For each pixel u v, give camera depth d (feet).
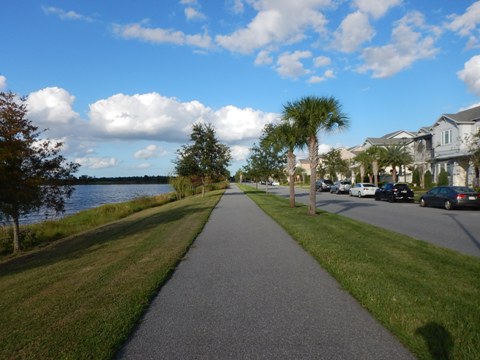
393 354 12.66
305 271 24.17
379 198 102.17
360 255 26.84
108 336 14.42
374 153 168.45
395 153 156.35
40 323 15.97
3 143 41.45
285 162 130.41
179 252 30.60
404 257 26.00
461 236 37.99
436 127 139.64
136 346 13.83
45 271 27.53
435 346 12.74
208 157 129.59
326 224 44.88
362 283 19.97
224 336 14.48
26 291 21.44
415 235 38.81
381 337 13.98
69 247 42.34
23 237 55.01
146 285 21.15
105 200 184.44
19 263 36.50
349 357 12.51
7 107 43.65
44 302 18.95
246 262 27.09
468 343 12.80
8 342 14.17
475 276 20.95
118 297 19.10
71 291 20.65
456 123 122.31
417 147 165.78
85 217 88.07
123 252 32.12
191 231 42.52
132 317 16.29
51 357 12.90
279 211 63.41
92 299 18.94
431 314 15.33
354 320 15.71
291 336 14.29
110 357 12.93
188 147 129.08
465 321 14.55
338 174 245.04
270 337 14.26
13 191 42.24
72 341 14.06
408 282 19.83
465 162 122.11
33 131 46.42
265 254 29.68
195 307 17.89
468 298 17.17
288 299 18.67
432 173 144.87
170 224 50.42
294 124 59.47
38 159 46.52
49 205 49.49
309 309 17.17
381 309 16.17
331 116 55.06
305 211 62.69
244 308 17.56
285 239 36.68
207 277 23.30
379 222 50.83
